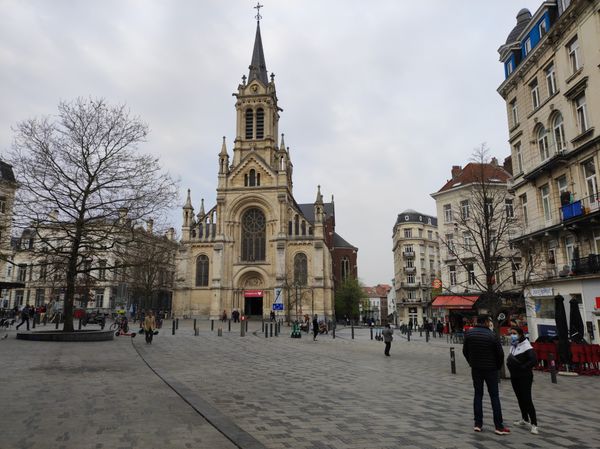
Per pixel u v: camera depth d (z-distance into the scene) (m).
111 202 25.00
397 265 92.00
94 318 42.75
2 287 30.42
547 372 16.69
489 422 8.72
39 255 25.05
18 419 8.05
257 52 76.12
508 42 31.17
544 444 7.25
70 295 24.81
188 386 11.62
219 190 65.00
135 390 10.89
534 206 26.81
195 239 64.06
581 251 22.50
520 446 7.12
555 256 25.09
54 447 6.53
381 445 6.98
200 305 61.84
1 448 6.43
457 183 47.06
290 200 70.00
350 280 89.62
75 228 25.61
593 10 20.88
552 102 24.58
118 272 28.95
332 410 9.34
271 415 8.79
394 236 96.75
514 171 29.61
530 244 27.41
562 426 8.45
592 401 11.08
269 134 69.75
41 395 10.08
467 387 12.85
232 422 7.92
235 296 62.06
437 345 30.08
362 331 52.59
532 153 26.94
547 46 24.92
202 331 36.47
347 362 18.67
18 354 17.38
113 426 7.69
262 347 24.27
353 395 11.13
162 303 72.50
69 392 10.46
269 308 61.16
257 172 65.44
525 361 8.16
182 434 7.28
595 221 20.78
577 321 17.34
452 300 42.56
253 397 10.52
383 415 8.99
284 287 57.62
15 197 23.72
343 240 96.31
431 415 9.12
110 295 57.34
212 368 15.27
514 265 21.42
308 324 44.69
